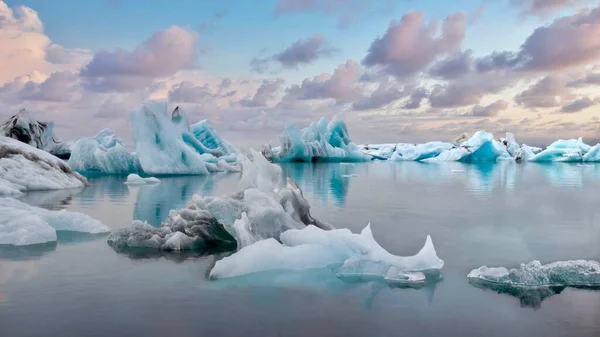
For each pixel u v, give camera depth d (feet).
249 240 22.71
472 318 13.71
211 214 25.46
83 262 20.30
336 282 17.58
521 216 34.27
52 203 41.34
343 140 155.43
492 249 23.20
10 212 25.99
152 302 15.03
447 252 22.54
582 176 81.10
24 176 51.06
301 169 104.99
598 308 14.55
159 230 24.81
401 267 19.53
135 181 63.67
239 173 89.45
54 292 15.97
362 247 21.02
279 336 12.38
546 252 22.47
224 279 17.88
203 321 13.43
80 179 58.70
